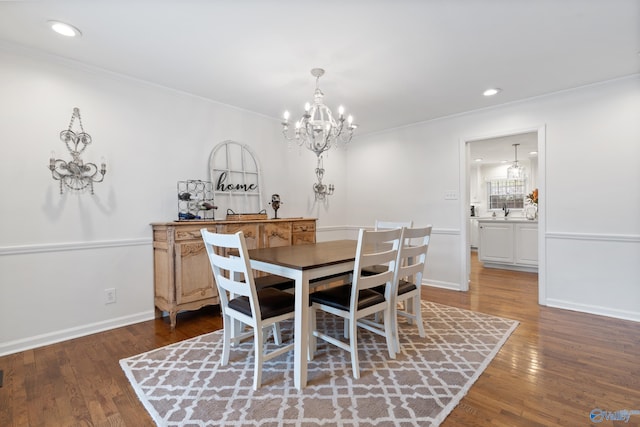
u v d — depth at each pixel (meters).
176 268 2.76
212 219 3.38
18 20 1.97
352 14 1.92
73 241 2.52
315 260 2.02
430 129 4.20
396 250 2.16
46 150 2.40
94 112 2.63
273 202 3.91
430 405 1.62
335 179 5.01
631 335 2.50
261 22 2.01
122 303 2.78
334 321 2.90
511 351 2.23
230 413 1.57
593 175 3.03
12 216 2.26
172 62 2.56
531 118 3.38
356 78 2.87
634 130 2.83
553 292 3.26
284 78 2.87
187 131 3.24
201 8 1.86
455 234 3.99
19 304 2.29
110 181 2.72
